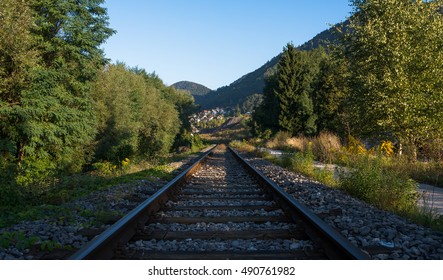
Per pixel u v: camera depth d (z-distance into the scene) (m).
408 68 17.25
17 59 18.64
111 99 36.88
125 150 35.12
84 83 26.03
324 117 49.97
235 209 7.09
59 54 23.67
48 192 8.98
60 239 4.85
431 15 18.66
